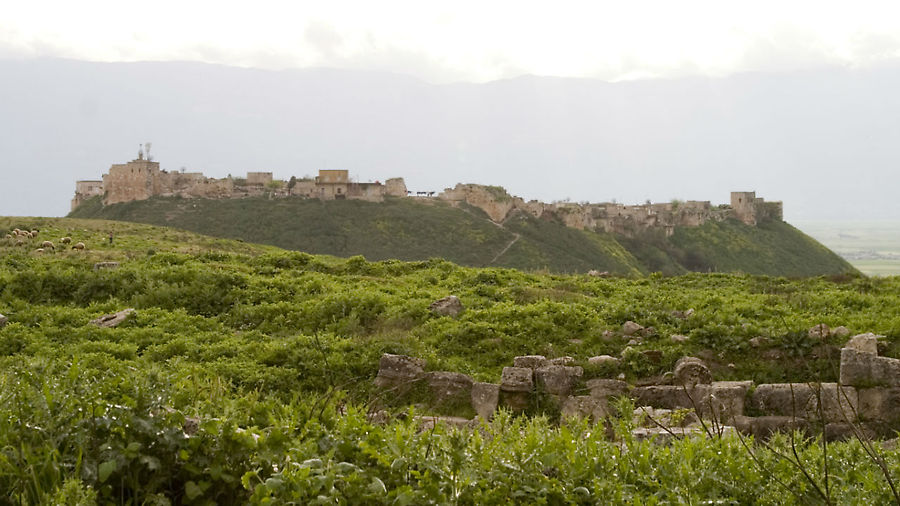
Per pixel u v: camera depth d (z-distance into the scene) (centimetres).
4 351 1691
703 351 1630
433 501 600
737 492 690
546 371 1455
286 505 573
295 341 1712
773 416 1330
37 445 622
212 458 627
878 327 1678
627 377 1539
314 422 694
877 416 1288
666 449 752
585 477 682
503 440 763
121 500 585
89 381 730
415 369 1502
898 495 637
